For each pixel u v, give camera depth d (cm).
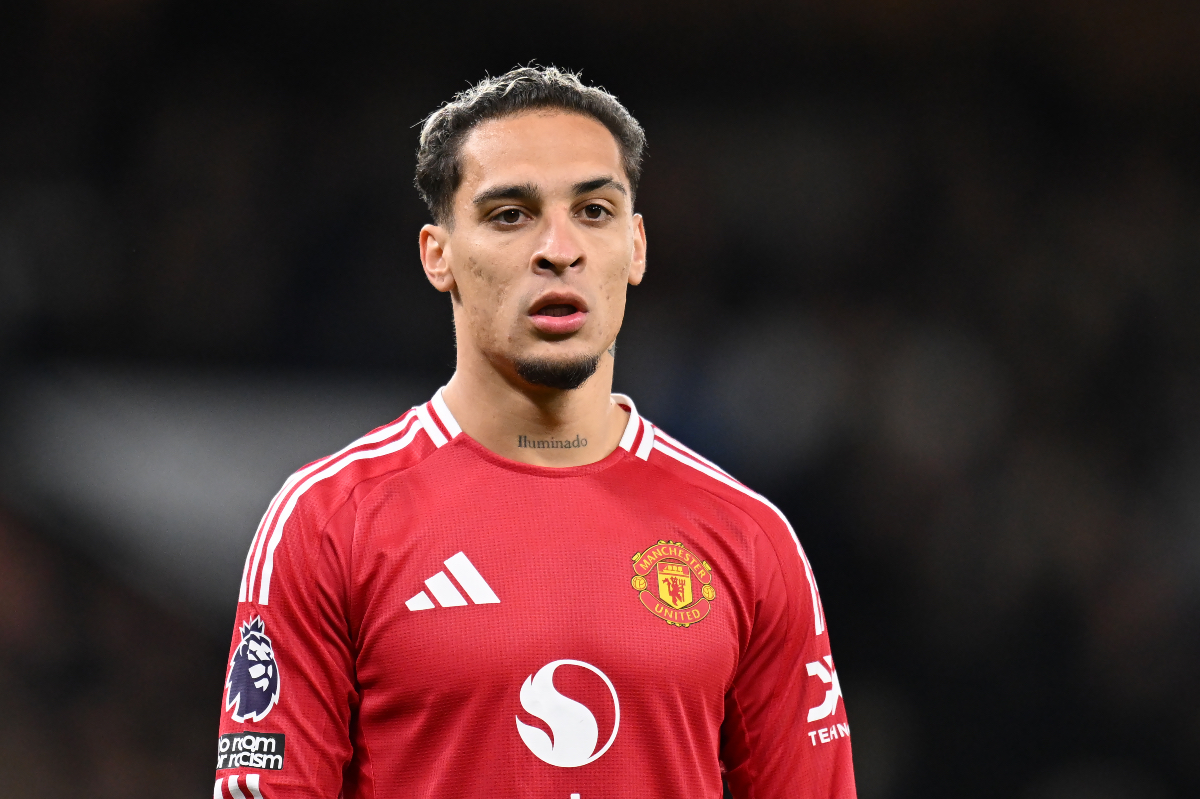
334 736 764
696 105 3136
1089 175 3062
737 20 3127
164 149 2834
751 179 3088
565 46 3120
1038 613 2561
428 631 754
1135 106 3084
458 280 818
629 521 806
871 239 3041
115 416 2603
